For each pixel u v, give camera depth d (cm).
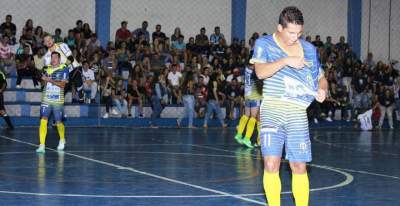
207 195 710
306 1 2770
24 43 2056
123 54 2195
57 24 2352
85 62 2053
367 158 1203
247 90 1362
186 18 2555
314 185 815
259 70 498
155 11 2500
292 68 501
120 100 2039
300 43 511
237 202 664
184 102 2089
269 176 514
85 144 1353
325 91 509
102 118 2002
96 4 2383
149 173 901
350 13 2839
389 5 2919
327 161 1129
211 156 1160
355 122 2419
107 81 2053
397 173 974
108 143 1394
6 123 1886
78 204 636
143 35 2294
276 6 2712
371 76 2561
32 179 820
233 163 1049
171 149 1286
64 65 1174
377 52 2909
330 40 2639
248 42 2659
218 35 2461
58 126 1205
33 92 2022
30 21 2128
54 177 841
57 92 1176
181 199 679
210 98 2097
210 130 1941
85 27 2220
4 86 1736
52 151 1188
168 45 2295
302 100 505
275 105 505
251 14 2667
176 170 943
